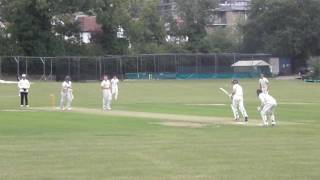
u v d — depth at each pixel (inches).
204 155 1047.0
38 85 4909.0
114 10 7106.3
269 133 1470.2
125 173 853.8
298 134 1444.4
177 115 2101.4
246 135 1417.3
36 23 6633.9
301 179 802.8
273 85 5123.0
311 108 2486.5
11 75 6008.9
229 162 960.9
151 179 804.0
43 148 1153.4
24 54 6628.9
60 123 1755.7
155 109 2438.5
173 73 6934.1
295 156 1033.5
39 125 1685.5
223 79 6678.2
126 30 7436.0
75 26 7042.3
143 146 1184.8
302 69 7485.2
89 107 2615.7
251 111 2321.6
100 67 6338.6
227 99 3228.3
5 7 6628.9
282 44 7834.6
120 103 2893.7
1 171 870.4
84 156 1034.1
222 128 1614.2
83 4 6727.4
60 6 6589.6
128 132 1489.9
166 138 1343.5
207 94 3782.0
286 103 2842.0
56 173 853.2
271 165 927.0
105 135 1413.6
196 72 7052.2
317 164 936.9
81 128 1596.9
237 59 7229.3
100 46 7224.4
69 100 2508.6
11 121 1820.9
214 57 7130.9
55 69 6136.8
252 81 5984.3
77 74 6200.8
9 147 1170.0
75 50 7003.0
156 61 6870.1
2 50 6574.8
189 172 861.8
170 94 3791.8
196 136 1391.5
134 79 6579.7
